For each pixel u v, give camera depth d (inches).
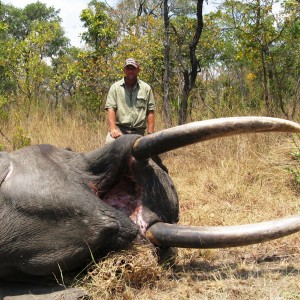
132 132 245.4
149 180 154.1
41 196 139.8
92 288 141.6
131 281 146.1
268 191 269.1
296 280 149.0
